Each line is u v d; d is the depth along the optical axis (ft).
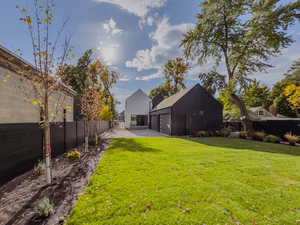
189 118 48.47
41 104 11.39
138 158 17.99
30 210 7.80
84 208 7.73
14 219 7.09
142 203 8.24
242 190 9.98
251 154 20.89
